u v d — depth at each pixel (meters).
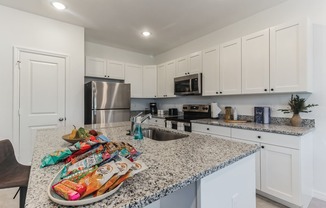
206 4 2.40
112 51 4.18
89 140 1.02
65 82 2.95
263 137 1.99
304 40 1.91
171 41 3.80
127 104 3.48
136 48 4.27
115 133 1.71
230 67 2.67
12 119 2.54
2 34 2.46
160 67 4.20
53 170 0.79
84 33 3.28
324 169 2.00
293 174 1.76
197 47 3.66
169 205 0.92
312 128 2.01
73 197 0.51
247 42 2.44
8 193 2.08
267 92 2.22
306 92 2.06
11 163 1.39
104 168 0.62
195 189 0.81
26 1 2.35
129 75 4.17
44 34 2.75
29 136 2.65
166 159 0.92
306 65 1.90
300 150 1.72
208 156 0.96
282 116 2.37
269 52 2.20
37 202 0.53
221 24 3.00
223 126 2.43
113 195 0.56
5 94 2.49
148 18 2.79
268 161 1.94
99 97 3.14
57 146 1.23
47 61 2.79
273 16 2.45
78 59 3.05
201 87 3.14
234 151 1.05
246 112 2.80
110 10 2.55
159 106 4.82
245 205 1.07
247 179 1.09
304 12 2.16
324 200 1.98
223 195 0.92
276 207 1.84
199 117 3.37
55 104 2.87
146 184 0.64
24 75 2.62
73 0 2.30
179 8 2.50
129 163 0.67
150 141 1.34
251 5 2.42
